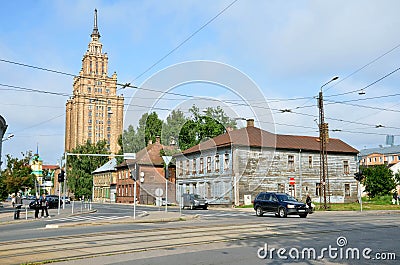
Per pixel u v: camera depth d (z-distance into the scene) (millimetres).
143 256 10539
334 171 53094
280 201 27234
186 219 24500
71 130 109750
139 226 19562
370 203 48531
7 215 34281
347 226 18469
